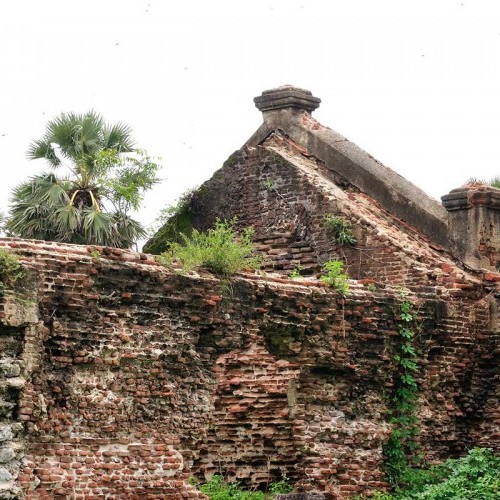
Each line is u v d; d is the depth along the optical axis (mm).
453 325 27172
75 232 34500
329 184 29906
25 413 20266
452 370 27188
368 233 28703
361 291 25906
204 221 31266
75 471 21109
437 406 26922
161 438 22359
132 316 22125
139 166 35875
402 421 26172
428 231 28969
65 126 35656
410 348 26344
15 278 20281
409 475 25844
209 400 23219
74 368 21328
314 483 24703
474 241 28312
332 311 25172
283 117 31266
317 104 31688
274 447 24719
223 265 23578
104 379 21703
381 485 25562
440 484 25297
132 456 21906
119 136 36281
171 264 22828
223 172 31172
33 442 20578
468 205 28438
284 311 24422
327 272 29172
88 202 35375
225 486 23719
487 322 27766
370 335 25781
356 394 25656
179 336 22750
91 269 21500
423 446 26516
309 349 24859
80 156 35562
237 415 24375
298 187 29875
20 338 20422
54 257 21125
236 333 23688
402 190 29516
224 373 24234
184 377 22875
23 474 20188
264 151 30594
